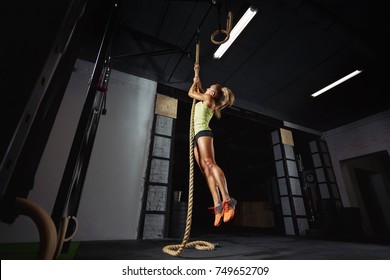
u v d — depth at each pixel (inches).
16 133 23.5
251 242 156.6
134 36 178.2
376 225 289.6
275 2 146.3
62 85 44.2
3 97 23.8
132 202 173.3
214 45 187.9
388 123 275.9
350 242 166.2
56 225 40.8
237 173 542.3
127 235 162.6
